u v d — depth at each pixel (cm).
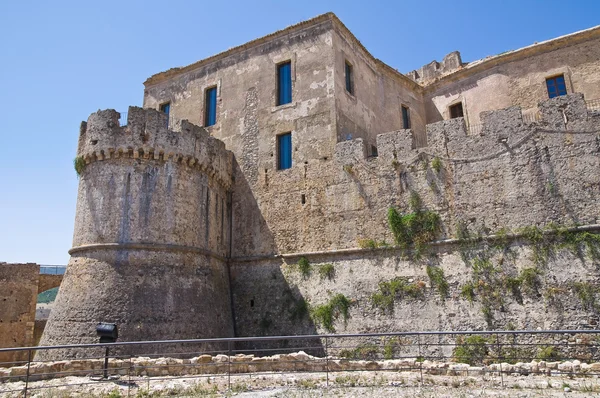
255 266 2534
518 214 1955
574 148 1909
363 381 1485
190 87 3134
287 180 2562
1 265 3092
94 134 2330
